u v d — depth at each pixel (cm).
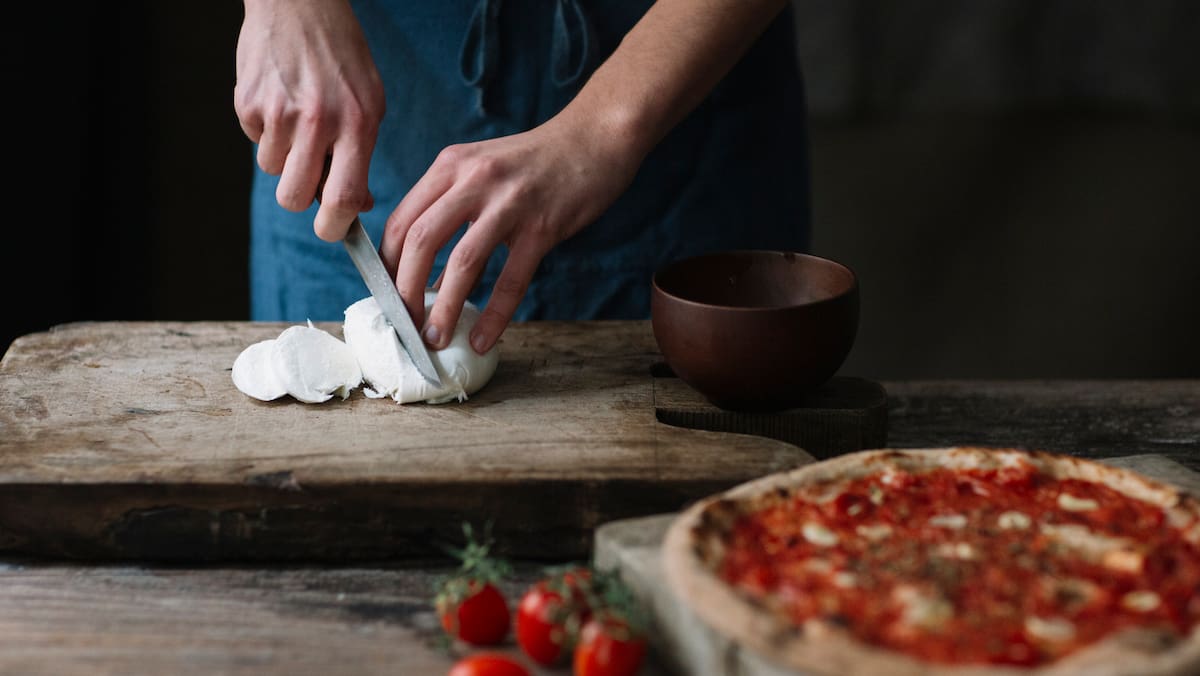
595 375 143
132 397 136
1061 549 97
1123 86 380
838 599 90
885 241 408
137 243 305
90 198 289
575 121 142
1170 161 389
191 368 144
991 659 82
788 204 191
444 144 174
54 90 265
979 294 409
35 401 134
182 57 293
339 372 137
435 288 146
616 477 117
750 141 181
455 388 134
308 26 138
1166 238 396
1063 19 376
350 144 134
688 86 146
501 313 136
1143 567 93
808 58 384
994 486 107
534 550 120
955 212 404
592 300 182
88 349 150
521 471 118
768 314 122
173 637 103
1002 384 162
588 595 96
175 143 299
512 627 105
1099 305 404
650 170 176
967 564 94
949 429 149
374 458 121
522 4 167
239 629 105
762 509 104
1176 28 370
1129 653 80
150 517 117
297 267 186
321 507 117
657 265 181
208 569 117
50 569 117
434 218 131
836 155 401
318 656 100
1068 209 399
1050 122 393
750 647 85
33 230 263
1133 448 142
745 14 148
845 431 133
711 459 121
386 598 111
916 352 416
